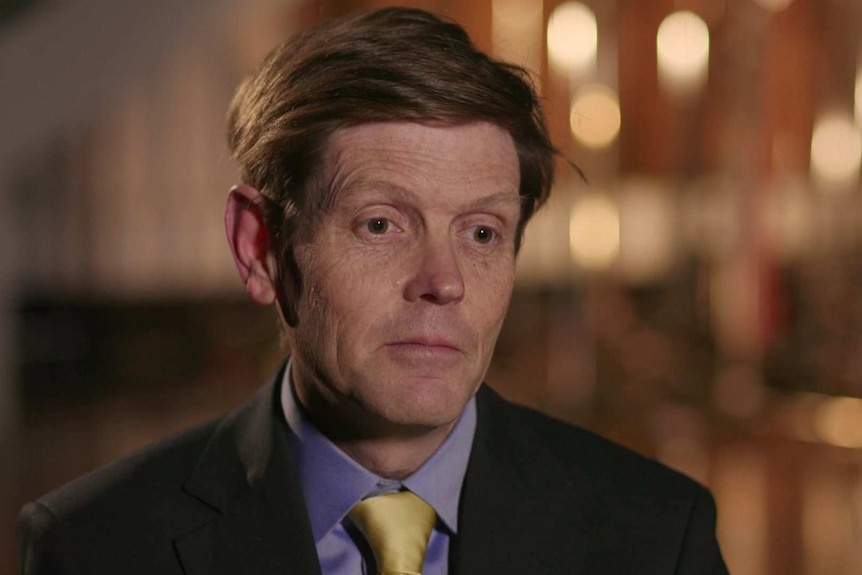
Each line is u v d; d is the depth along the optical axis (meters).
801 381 8.66
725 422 7.85
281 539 1.67
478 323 1.59
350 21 1.65
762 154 9.54
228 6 7.54
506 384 9.05
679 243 9.91
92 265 10.52
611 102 9.22
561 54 8.88
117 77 7.52
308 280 1.61
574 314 9.34
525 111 1.62
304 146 1.58
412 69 1.53
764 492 6.04
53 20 7.20
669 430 7.67
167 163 10.55
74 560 1.67
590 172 9.23
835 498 5.91
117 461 1.83
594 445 1.92
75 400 9.04
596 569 1.74
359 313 1.56
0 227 8.38
